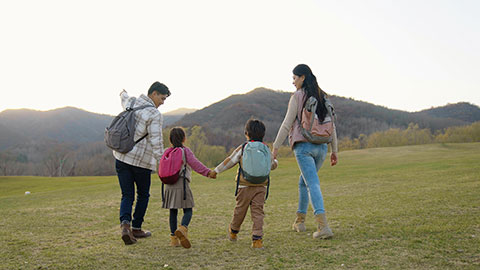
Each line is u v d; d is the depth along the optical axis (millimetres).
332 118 3967
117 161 3949
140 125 3898
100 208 6949
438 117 188375
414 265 2672
